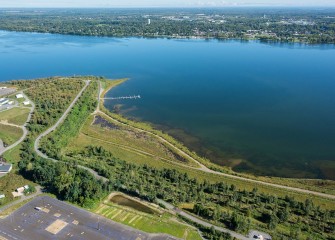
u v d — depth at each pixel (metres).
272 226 167.75
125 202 189.12
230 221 171.62
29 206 182.88
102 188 193.62
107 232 165.62
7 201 186.00
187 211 182.38
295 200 190.25
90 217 175.88
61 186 192.25
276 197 190.50
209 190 199.38
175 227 170.75
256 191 195.50
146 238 162.38
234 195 189.62
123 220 174.62
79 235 163.25
